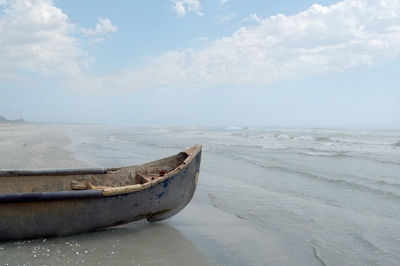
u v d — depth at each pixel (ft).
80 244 17.16
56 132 169.37
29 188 21.15
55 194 16.44
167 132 188.24
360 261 15.87
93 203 17.49
